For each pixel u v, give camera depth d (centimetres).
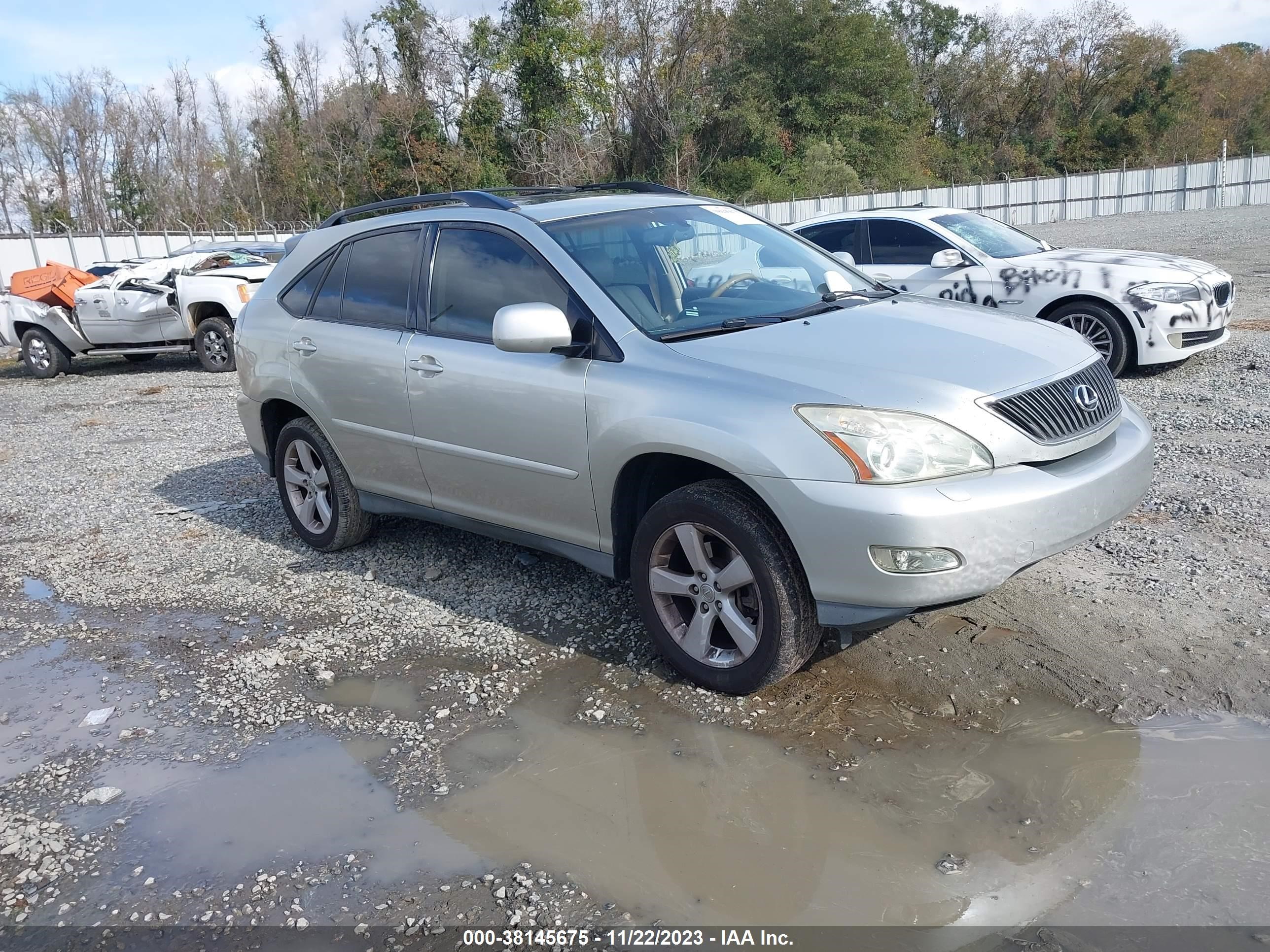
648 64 3981
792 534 319
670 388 349
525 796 308
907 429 310
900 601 310
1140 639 369
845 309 402
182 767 341
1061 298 828
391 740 348
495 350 411
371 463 487
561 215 423
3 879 288
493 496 427
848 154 4750
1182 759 299
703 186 4088
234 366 1391
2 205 5153
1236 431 640
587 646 405
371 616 454
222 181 5356
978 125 6328
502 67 4059
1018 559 316
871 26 4797
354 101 4800
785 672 340
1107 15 6141
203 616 472
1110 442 359
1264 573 415
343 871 279
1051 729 320
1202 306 803
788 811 290
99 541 606
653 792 305
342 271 503
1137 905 241
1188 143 6262
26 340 1490
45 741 367
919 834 275
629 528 385
